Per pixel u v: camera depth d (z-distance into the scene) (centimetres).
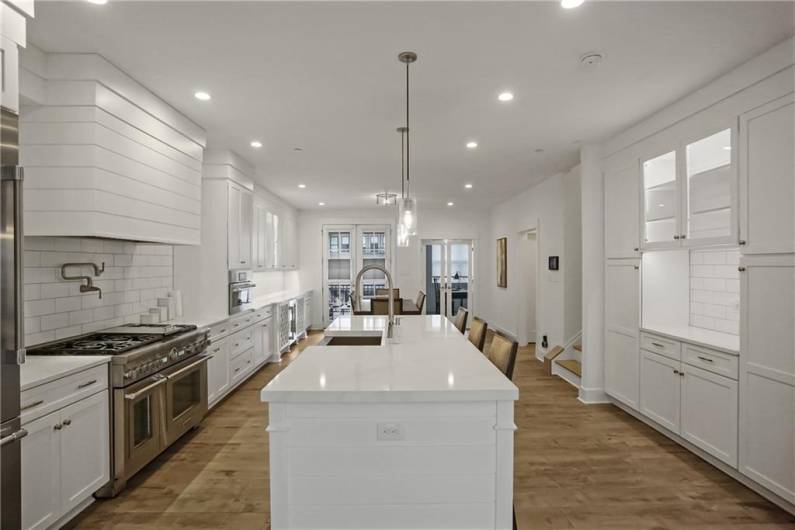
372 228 886
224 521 234
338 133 383
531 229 661
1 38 161
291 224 825
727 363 270
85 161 246
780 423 234
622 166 383
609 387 414
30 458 198
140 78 273
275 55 242
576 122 356
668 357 327
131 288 367
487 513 171
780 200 233
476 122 354
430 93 294
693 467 294
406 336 295
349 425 169
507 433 171
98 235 251
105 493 255
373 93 294
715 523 231
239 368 472
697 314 360
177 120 331
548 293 600
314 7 197
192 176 357
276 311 616
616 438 343
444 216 909
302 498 169
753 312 250
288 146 426
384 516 170
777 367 235
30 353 252
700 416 294
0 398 161
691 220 307
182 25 213
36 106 246
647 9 198
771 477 239
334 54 240
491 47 232
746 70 251
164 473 289
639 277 365
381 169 526
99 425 245
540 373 546
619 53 240
